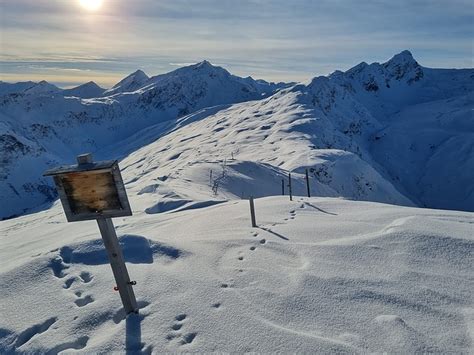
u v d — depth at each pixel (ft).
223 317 18.34
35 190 501.56
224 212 40.65
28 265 25.23
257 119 389.80
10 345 18.25
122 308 19.74
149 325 18.15
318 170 176.35
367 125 590.14
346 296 19.85
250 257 25.17
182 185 97.55
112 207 17.30
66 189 17.30
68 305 20.74
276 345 16.29
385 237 26.71
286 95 473.26
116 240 18.39
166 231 35.83
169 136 480.64
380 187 205.77
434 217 33.68
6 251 35.32
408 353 15.58
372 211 37.04
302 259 24.61
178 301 19.83
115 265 18.51
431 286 20.59
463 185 392.88
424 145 495.00
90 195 17.28
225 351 16.16
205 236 30.76
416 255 24.08
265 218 36.06
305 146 230.07
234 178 120.47
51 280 23.68
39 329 19.24
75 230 40.40
